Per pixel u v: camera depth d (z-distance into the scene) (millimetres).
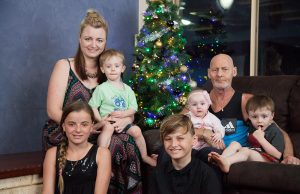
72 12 3893
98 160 2250
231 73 2658
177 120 2027
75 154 2250
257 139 2389
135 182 2463
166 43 4020
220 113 2670
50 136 2553
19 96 3480
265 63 4406
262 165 1911
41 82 3641
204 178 1972
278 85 2869
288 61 4273
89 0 4059
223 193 2035
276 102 2807
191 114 2588
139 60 4074
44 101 3668
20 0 3459
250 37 4465
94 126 2484
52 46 3723
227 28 4645
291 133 2740
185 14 4977
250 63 4457
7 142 3404
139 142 2557
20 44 3473
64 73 2602
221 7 4688
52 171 2234
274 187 1835
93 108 2568
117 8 4406
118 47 4441
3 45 3354
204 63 4770
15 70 3445
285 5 4281
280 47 4312
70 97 2592
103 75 2734
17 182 2518
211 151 2209
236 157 2107
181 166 2047
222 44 4676
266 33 4402
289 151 2436
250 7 4477
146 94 3938
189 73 4355
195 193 1979
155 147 2605
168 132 2012
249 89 2951
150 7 4086
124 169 2482
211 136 2459
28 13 3521
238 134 2566
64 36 3826
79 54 2641
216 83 2652
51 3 3701
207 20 4789
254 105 2457
